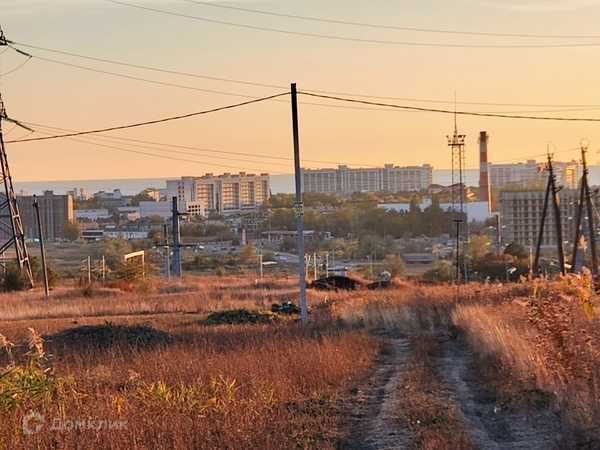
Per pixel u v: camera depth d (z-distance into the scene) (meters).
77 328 34.03
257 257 132.50
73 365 22.33
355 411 16.39
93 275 100.94
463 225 125.31
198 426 13.20
